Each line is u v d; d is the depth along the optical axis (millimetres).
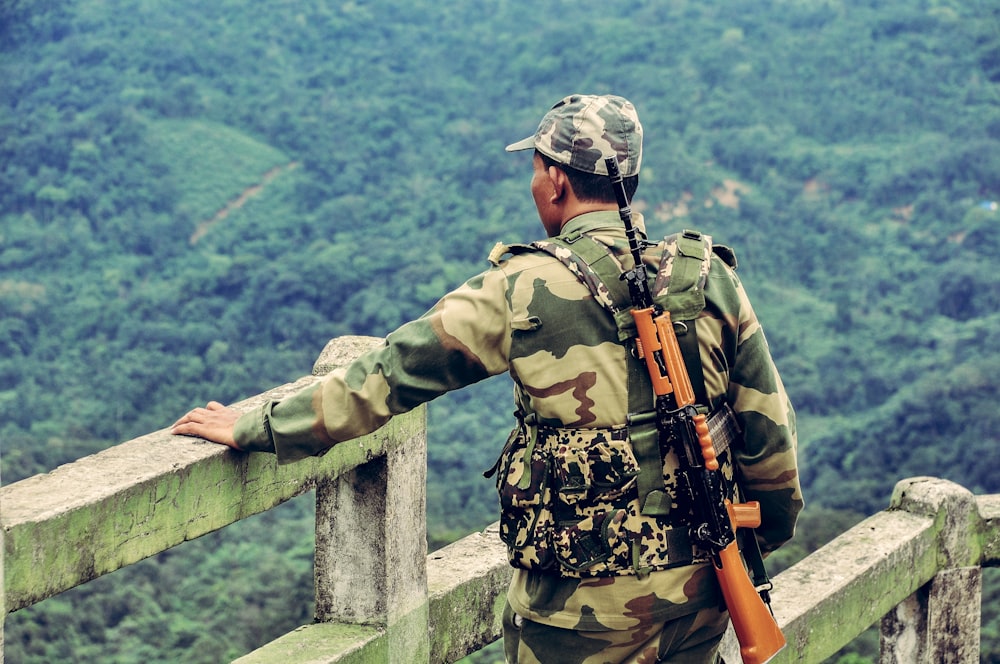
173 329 95875
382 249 107812
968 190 125812
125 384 83562
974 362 71125
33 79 160625
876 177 127562
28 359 91188
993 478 58750
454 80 168125
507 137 141750
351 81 166375
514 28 189750
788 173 131750
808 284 110250
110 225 125312
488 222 112688
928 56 159250
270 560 43312
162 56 164375
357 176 138375
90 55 165750
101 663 36031
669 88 150500
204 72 166125
